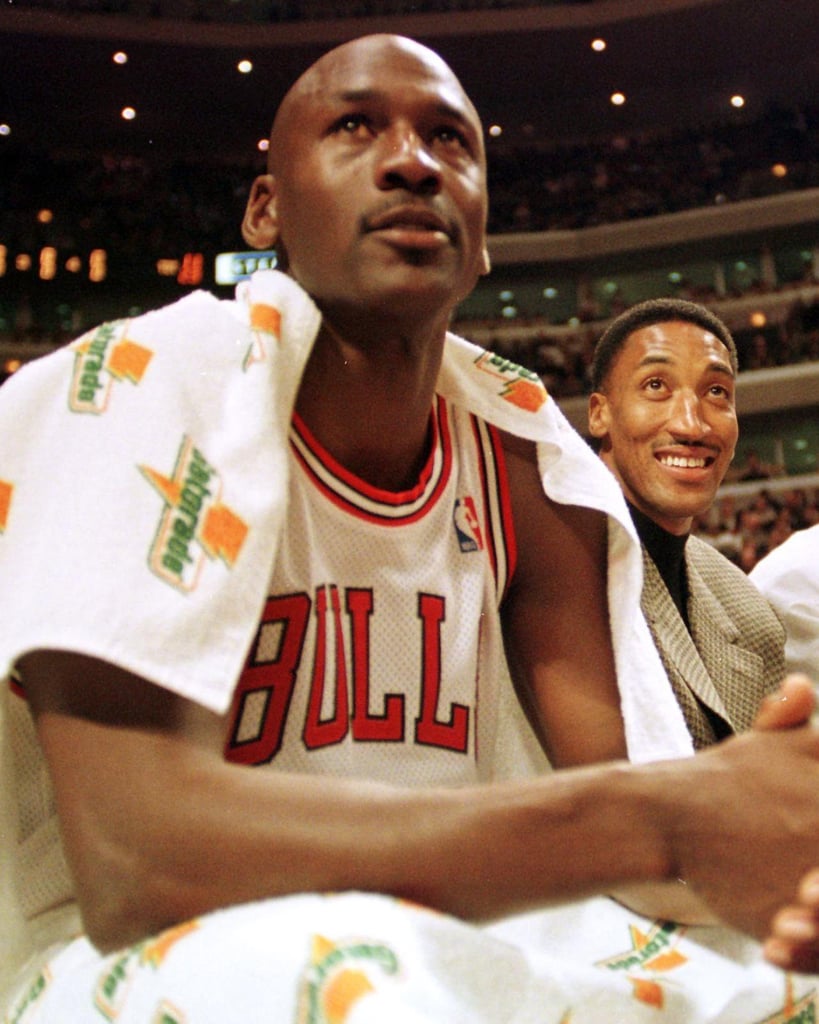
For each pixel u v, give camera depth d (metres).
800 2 15.10
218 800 0.63
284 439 0.78
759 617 1.88
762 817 0.61
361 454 0.85
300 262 0.83
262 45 15.59
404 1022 0.52
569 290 16.27
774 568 2.14
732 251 15.60
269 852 0.62
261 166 16.73
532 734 0.98
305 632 0.80
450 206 0.80
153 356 0.75
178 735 0.65
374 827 0.62
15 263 15.35
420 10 16.05
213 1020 0.56
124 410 0.73
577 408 14.10
